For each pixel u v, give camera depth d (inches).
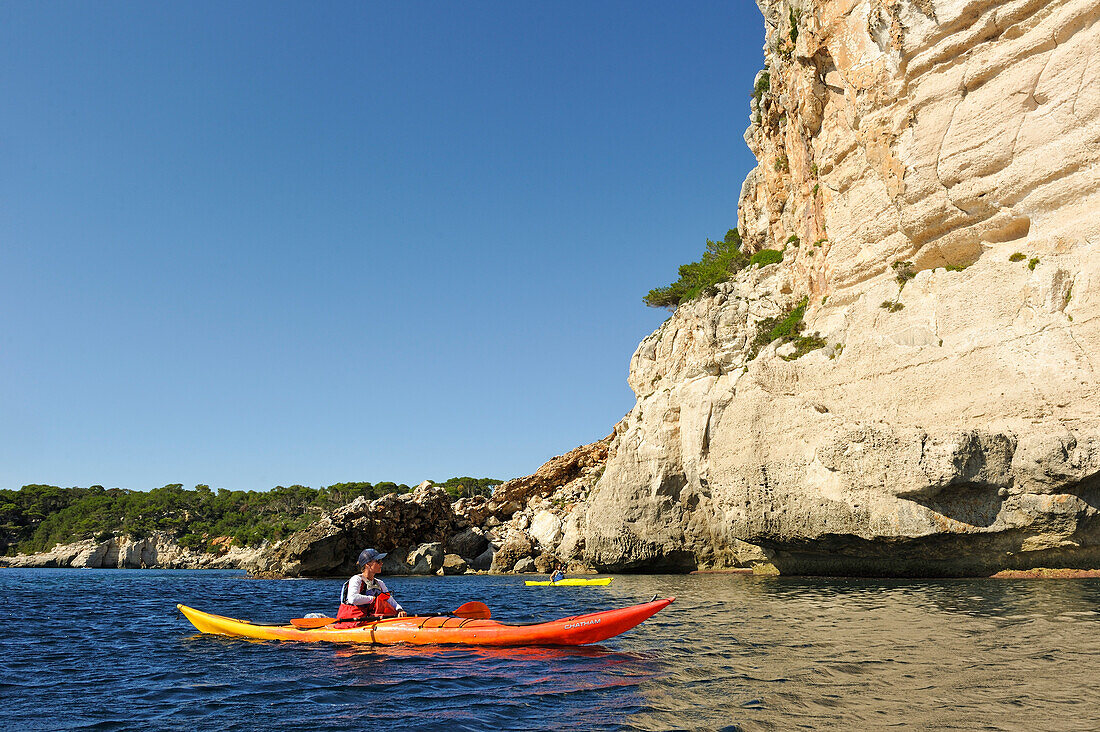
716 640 418.6
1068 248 801.6
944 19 920.3
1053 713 231.8
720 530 1289.4
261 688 320.8
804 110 1243.2
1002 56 876.0
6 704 299.9
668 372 1594.5
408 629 443.8
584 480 2331.4
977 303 855.1
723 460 1128.8
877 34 1011.3
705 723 237.9
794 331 1185.4
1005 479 767.1
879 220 1045.2
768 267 1414.9
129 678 355.3
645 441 1413.6
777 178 1483.8
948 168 911.7
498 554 2020.2
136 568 4143.7
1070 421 748.6
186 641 492.7
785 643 397.1
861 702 255.3
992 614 479.2
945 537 806.5
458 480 4069.9
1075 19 820.0
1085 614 464.8
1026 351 796.0
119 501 4783.5
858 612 528.4
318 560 1893.5
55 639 525.0
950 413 848.3
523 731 238.5
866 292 1018.1
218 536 4301.2
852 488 881.5
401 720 258.1
